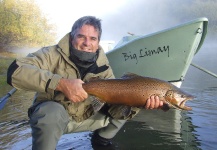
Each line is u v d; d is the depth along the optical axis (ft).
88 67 4.32
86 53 4.13
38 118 3.68
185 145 4.82
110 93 3.81
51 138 3.64
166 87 3.77
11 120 6.52
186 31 7.47
